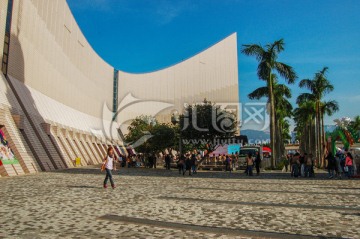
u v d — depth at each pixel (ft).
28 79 116.67
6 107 85.71
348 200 33.22
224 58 338.75
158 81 312.09
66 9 167.12
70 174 75.36
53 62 145.79
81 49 196.54
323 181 59.36
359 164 79.51
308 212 26.20
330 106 133.80
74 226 20.92
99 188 43.93
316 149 134.10
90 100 216.95
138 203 30.50
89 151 166.91
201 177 70.49
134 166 138.62
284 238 18.29
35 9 123.24
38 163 89.61
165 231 19.75
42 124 109.81
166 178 66.39
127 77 300.61
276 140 130.00
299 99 135.54
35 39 123.54
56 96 149.79
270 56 109.60
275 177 71.36
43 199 32.78
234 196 36.11
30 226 20.83
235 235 18.88
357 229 20.42
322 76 131.44
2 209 26.91
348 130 93.91
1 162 67.51
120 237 18.31
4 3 98.27
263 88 120.26
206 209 27.40
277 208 28.09
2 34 97.35
